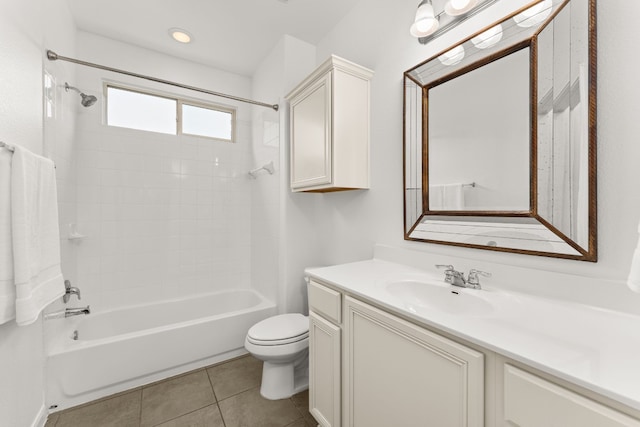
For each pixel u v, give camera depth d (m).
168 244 2.39
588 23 0.83
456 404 0.70
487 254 1.11
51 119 1.54
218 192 2.63
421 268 1.33
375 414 0.96
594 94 0.82
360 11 1.76
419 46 1.38
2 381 1.00
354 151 1.59
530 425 0.56
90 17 1.92
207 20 1.95
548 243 0.92
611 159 0.80
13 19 1.07
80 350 1.50
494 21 1.09
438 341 0.74
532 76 0.96
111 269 2.15
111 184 2.15
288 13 1.88
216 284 2.62
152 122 2.41
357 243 1.78
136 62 2.24
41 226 1.13
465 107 1.17
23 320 0.97
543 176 0.93
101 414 1.44
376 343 0.96
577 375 0.50
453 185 1.22
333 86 1.50
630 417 0.45
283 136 2.14
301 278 2.19
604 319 0.75
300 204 2.19
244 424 1.39
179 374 1.80
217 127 2.69
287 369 1.62
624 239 0.78
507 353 0.59
